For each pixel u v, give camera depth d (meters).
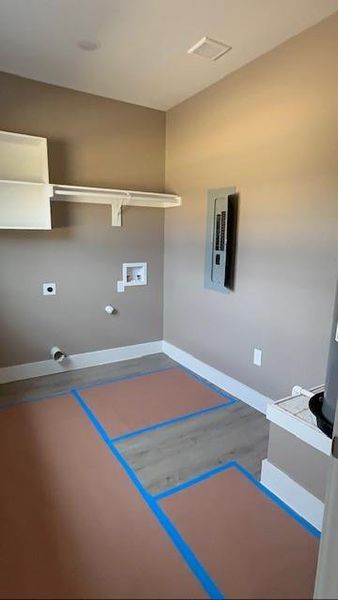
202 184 2.89
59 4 1.77
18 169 2.68
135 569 1.33
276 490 1.71
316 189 2.00
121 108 3.04
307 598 1.23
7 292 2.80
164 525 1.53
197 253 3.04
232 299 2.70
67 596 1.23
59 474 1.84
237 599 1.23
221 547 1.43
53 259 2.95
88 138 2.93
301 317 2.17
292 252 2.18
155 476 1.83
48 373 3.10
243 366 2.66
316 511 1.53
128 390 2.82
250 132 2.39
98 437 2.17
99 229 3.13
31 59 2.34
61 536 1.47
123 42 2.12
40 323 2.99
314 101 1.96
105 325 3.33
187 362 3.32
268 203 2.31
